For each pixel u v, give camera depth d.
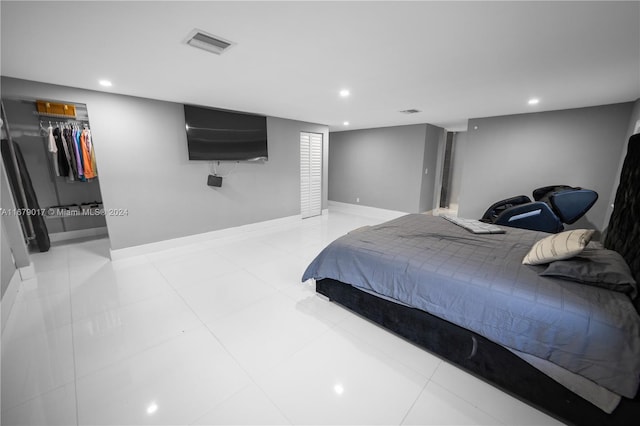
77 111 3.32
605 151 3.62
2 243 2.33
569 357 1.22
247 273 3.01
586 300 1.29
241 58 2.06
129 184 3.33
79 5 1.34
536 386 1.34
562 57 2.01
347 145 6.69
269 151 4.78
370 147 6.25
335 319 2.15
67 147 3.51
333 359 1.73
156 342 1.87
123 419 1.32
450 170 7.12
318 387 1.52
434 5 1.37
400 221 3.08
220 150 4.05
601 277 1.39
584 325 1.20
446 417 1.35
